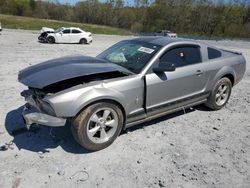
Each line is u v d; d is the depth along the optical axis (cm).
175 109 479
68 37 2303
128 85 394
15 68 912
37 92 370
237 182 335
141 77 411
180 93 476
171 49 460
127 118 410
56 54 1377
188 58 489
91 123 372
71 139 412
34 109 382
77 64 403
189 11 7381
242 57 608
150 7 7712
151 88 421
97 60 437
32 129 433
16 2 7375
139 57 443
